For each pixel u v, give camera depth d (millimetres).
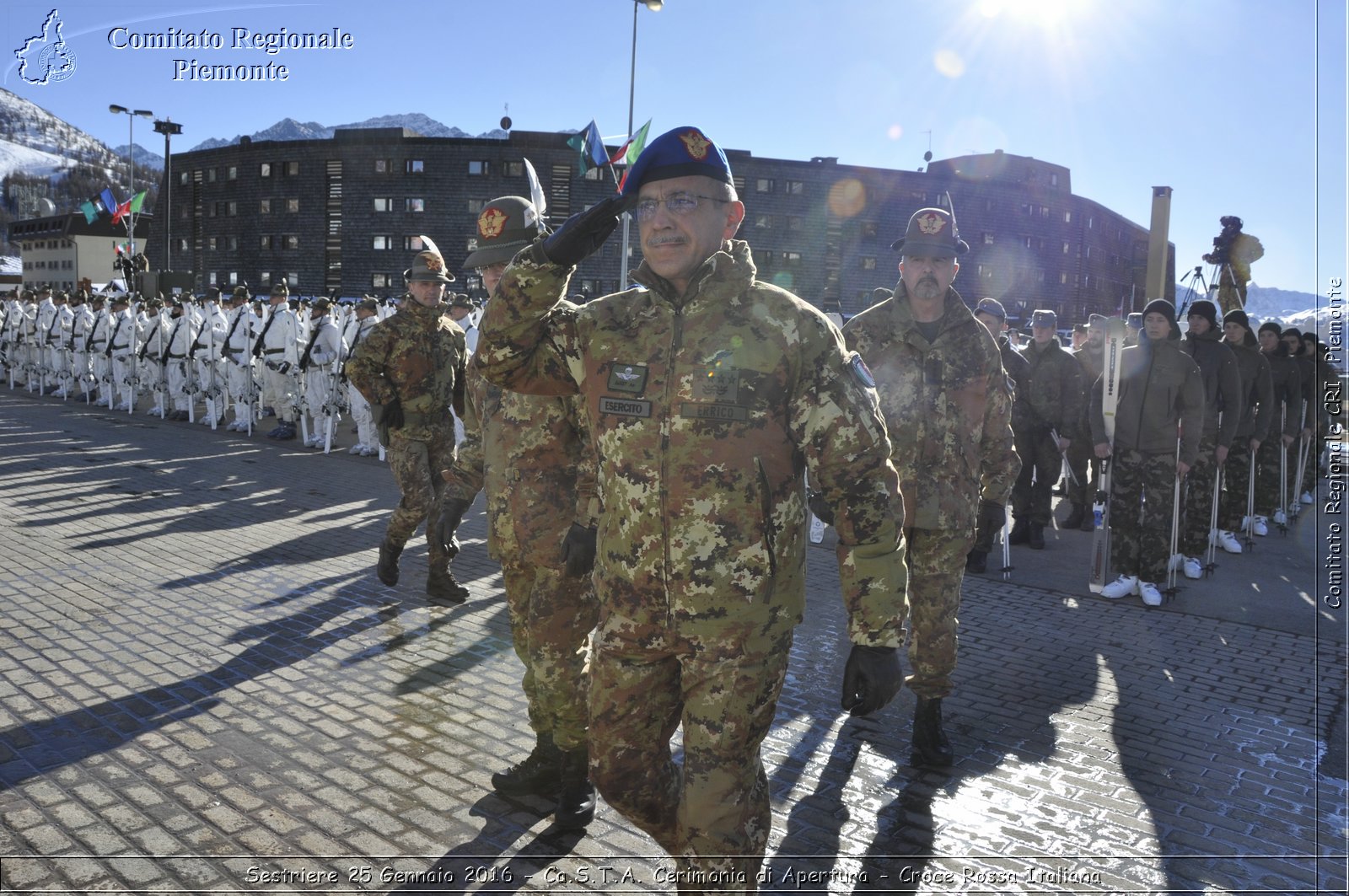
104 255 85125
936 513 3852
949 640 3900
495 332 2416
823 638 5680
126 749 3812
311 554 7215
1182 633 5977
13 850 3033
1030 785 3795
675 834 2457
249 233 67312
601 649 2369
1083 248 76438
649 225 2248
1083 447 9555
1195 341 7875
